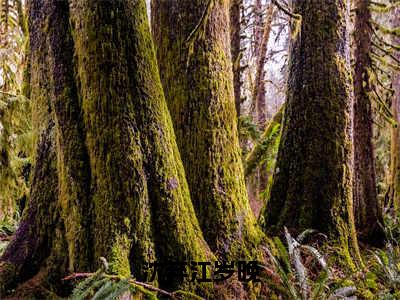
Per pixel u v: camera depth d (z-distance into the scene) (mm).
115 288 2441
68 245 3018
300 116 5125
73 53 3074
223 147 3836
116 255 2824
